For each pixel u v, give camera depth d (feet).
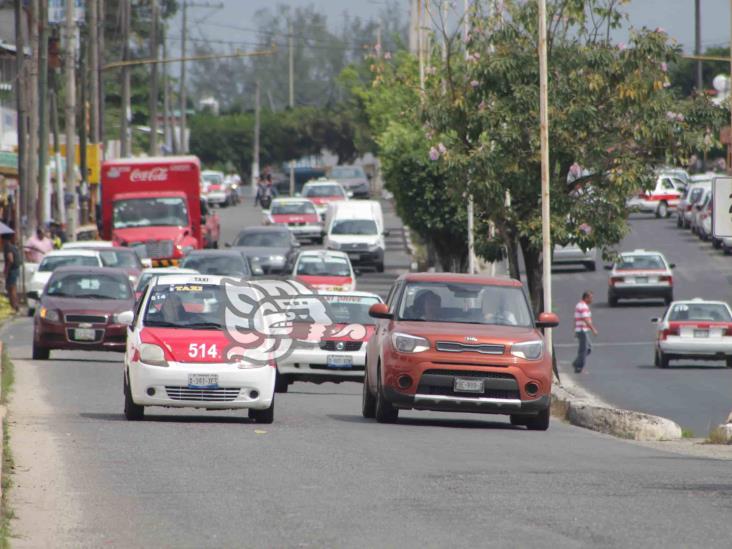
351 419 151.94
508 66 223.10
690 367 270.87
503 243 236.43
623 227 225.97
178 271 263.70
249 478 96.32
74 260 325.01
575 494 90.07
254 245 414.00
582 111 221.66
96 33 504.84
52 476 96.58
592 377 247.91
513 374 142.41
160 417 145.18
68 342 222.69
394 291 154.81
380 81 260.01
